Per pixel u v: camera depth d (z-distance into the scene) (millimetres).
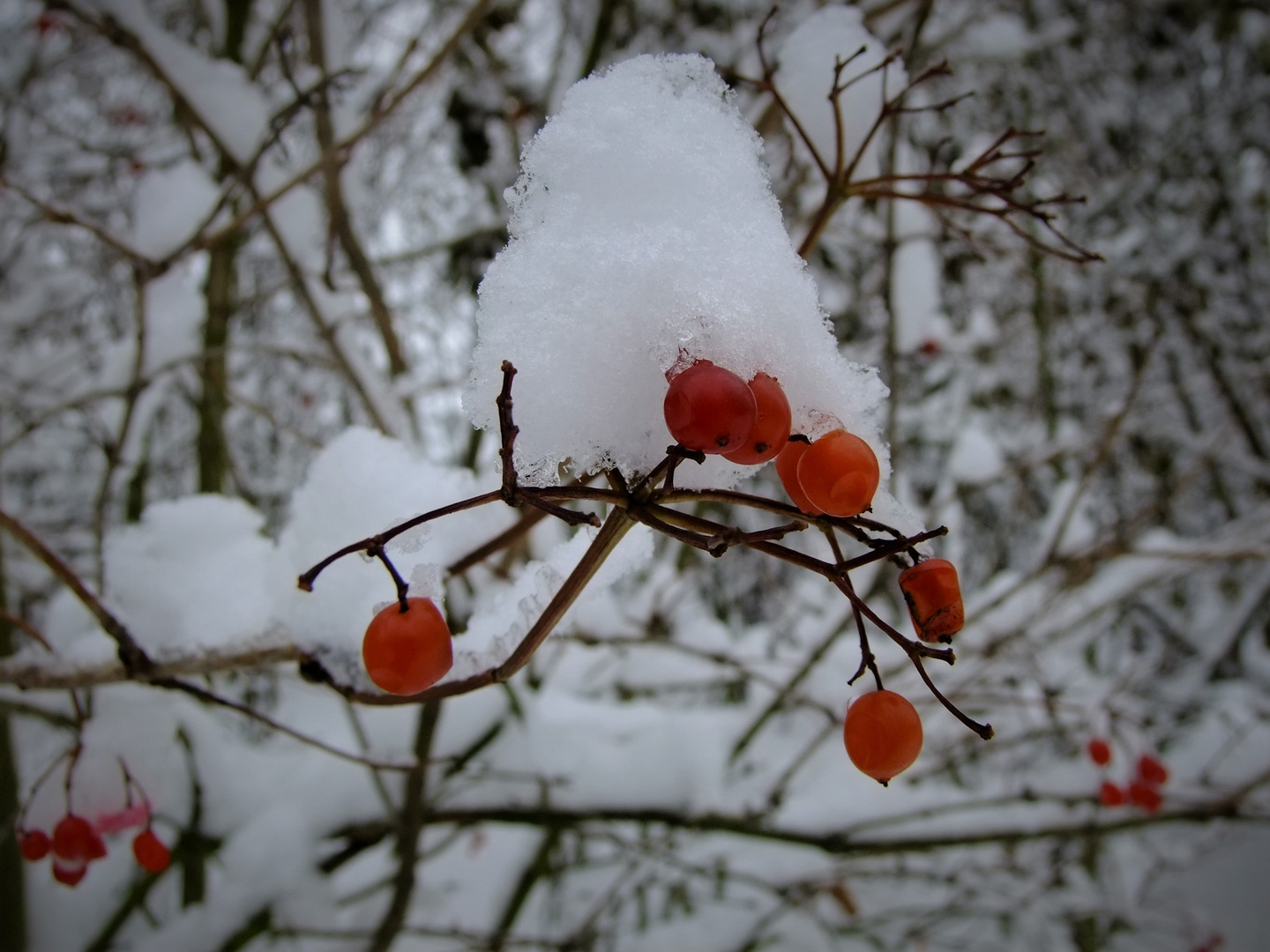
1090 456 4574
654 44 3504
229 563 1391
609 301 782
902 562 899
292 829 2371
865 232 3172
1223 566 4410
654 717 3082
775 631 3697
